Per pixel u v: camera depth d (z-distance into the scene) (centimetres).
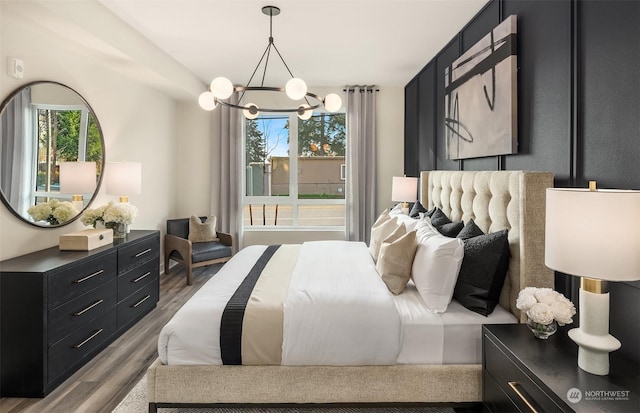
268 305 201
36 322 215
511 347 161
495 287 205
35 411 202
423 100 457
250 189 577
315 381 193
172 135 531
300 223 578
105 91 362
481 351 196
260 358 193
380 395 194
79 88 323
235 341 193
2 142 246
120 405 207
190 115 553
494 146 262
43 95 280
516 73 241
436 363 197
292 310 197
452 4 291
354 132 540
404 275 230
